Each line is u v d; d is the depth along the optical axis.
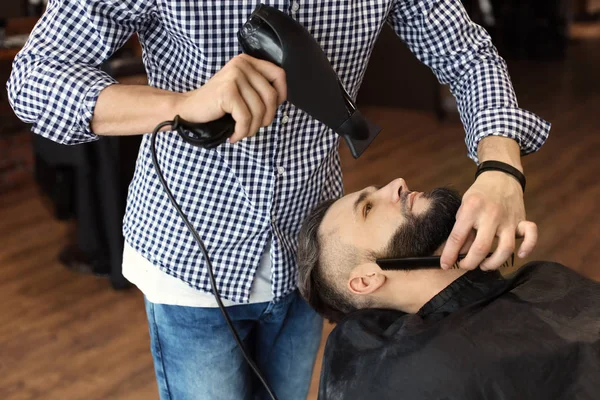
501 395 1.09
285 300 1.36
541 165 4.29
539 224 3.46
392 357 1.15
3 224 3.63
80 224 3.02
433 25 1.28
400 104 5.61
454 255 1.04
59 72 1.06
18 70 1.09
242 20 1.10
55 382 2.40
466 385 1.09
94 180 2.91
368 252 1.27
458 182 4.05
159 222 1.25
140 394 2.32
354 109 1.06
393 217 1.26
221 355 1.34
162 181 1.06
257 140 1.17
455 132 5.04
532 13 7.67
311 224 1.31
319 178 1.30
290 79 0.99
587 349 1.11
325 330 2.60
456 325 1.15
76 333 2.69
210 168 1.19
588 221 3.46
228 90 0.90
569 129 5.03
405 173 4.23
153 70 1.19
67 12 1.07
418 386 1.11
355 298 1.32
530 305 1.18
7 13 3.38
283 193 1.24
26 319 2.79
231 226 1.24
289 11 1.12
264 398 1.52
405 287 1.28
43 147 2.85
